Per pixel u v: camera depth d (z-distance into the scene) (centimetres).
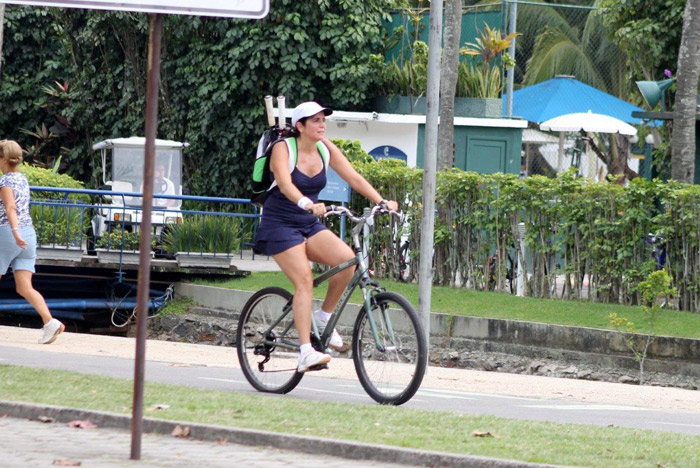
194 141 7162
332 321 2228
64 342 3453
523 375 3381
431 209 3050
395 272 4700
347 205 4841
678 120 4578
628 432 1888
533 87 7288
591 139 7950
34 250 3269
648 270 3956
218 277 4872
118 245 4862
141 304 1529
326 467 1554
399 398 2098
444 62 5375
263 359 2355
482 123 6175
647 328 3656
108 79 7744
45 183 5425
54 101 8088
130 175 5831
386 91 6712
